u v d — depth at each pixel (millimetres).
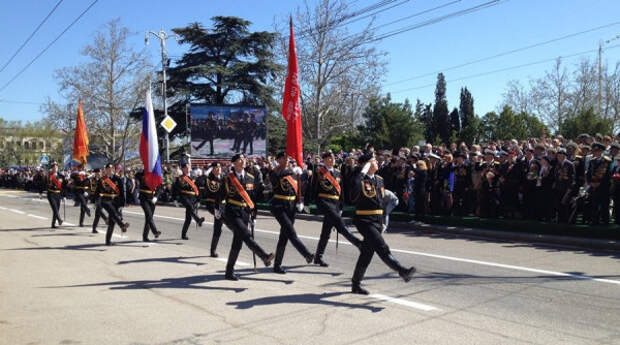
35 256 9961
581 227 10367
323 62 33750
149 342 4988
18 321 5691
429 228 12820
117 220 11414
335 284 7254
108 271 8430
